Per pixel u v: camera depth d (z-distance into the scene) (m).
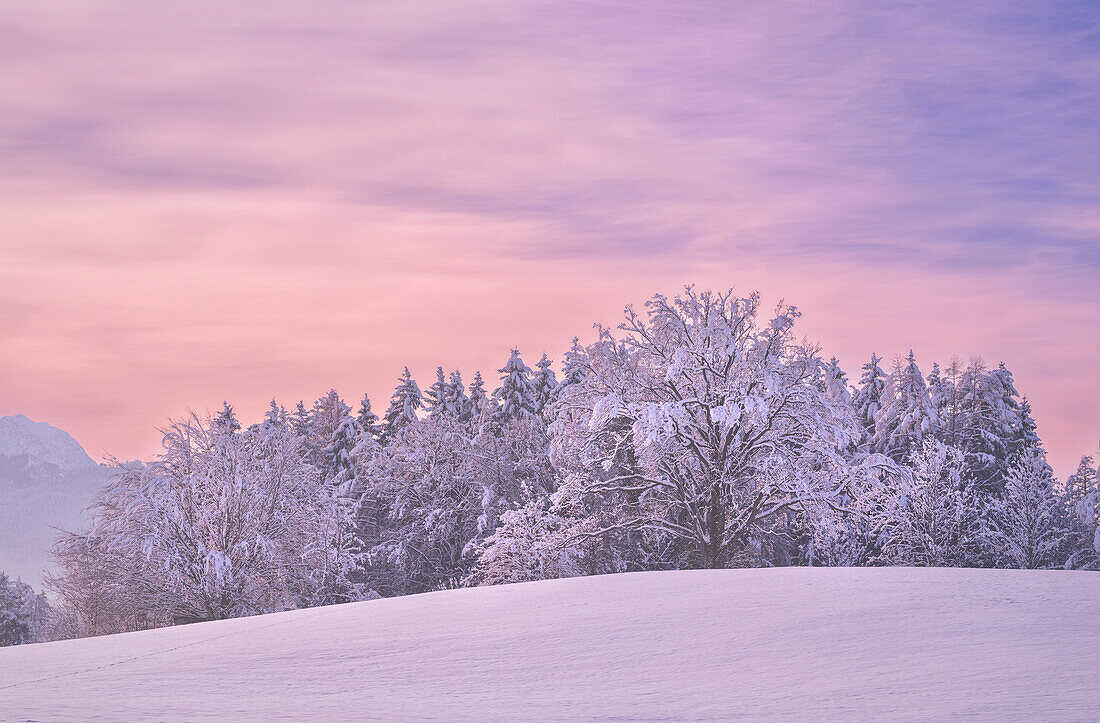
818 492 32.31
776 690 7.71
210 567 33.22
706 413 32.69
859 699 7.10
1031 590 13.45
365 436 55.34
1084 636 9.55
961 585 14.12
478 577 37.62
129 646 12.88
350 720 6.84
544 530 35.34
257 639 12.72
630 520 35.03
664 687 8.18
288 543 36.84
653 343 34.78
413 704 7.77
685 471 33.50
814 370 33.81
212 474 35.25
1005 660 8.35
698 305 34.47
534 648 10.66
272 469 36.94
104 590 35.03
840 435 32.19
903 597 12.88
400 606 15.50
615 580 16.88
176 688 9.14
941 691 7.21
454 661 10.16
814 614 11.73
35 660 11.80
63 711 7.48
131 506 33.56
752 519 32.94
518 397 63.47
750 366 32.91
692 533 33.69
